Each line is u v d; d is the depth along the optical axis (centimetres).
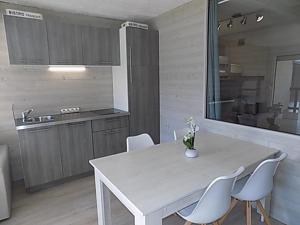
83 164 312
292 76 201
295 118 201
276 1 206
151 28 375
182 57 318
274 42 211
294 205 206
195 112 308
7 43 258
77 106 355
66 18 331
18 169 313
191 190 134
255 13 225
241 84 245
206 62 280
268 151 204
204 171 161
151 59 361
